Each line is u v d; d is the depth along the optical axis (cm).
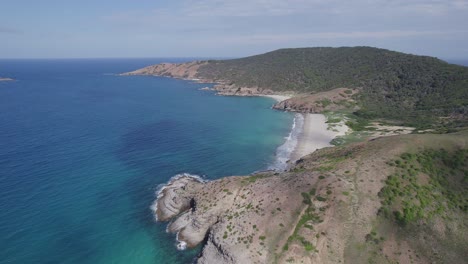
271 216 4569
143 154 8206
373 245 4144
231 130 10838
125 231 4962
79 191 6075
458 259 4031
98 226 5031
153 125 11206
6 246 4416
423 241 4188
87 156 7894
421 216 4419
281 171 7069
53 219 5109
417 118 11669
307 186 4894
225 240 4388
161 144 9062
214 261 4225
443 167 5231
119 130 10425
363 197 4628
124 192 6147
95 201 5756
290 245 4138
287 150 8781
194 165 7600
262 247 4178
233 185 5456
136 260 4366
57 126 10656
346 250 4103
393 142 5947
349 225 4316
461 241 4212
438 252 4094
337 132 10481
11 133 9606
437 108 12338
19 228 4819
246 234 4397
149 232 4975
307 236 4203
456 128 9144
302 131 10781
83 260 4288
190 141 9438
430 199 4659
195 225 4934
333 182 4859
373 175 5003
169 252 4559
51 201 5647
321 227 4309
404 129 10312
